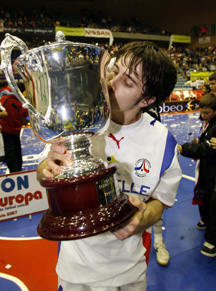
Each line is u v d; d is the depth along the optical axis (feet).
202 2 70.49
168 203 3.20
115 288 3.01
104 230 2.07
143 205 2.35
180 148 7.02
